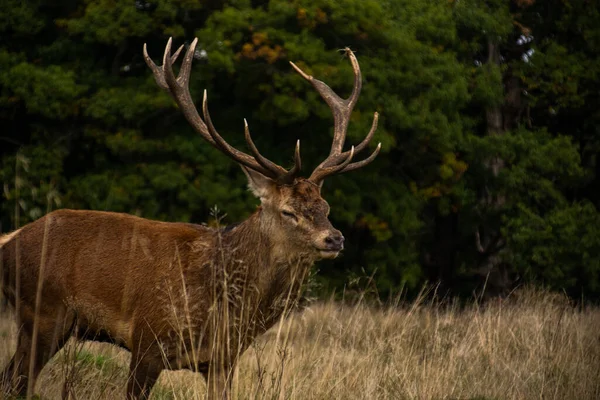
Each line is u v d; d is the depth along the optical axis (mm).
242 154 17094
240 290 16453
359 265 54438
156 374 16141
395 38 51438
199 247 16859
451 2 57812
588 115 63594
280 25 49875
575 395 19938
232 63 47469
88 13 49875
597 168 66500
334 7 49719
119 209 47312
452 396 18578
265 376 16359
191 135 50000
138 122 48875
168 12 49406
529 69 59688
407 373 19328
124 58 54375
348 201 50375
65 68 51281
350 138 49375
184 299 16250
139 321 16234
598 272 57281
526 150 56094
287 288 16625
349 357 21094
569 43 62844
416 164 54938
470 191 56531
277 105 47031
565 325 25750
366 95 49844
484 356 22703
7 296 17094
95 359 18578
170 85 18312
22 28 51594
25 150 48906
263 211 16672
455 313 30625
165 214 48062
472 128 61219
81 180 48656
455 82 53406
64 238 16906
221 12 49500
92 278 16531
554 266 54219
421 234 59031
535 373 20859
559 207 56469
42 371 18094
